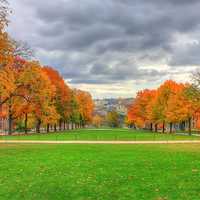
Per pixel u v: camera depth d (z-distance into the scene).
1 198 20.27
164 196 20.27
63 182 24.20
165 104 110.56
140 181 24.34
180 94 99.81
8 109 82.00
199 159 36.16
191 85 96.31
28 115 97.00
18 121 117.25
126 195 20.67
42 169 29.52
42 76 80.62
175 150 46.78
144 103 127.19
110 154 40.94
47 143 59.72
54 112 92.19
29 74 73.06
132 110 130.00
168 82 112.12
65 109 109.12
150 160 35.28
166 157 37.91
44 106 82.94
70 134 96.19
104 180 24.80
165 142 64.44
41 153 41.91
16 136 80.56
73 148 49.00
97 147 51.16
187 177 25.66
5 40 40.19
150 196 20.34
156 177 25.72
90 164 32.41
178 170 28.89
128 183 23.75
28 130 125.50
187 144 59.06
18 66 72.81
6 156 38.75
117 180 24.75
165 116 109.38
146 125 173.88
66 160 35.31
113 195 20.73
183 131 129.38
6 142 61.31
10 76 53.84
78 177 25.95
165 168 29.95
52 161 34.53
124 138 78.12
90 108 164.62
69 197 20.53
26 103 79.94
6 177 26.03
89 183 23.88
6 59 41.94
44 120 89.56
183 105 98.50
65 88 108.94
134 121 134.38
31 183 23.91
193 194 20.62
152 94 126.62
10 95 74.25
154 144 58.72
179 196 20.22
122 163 33.09
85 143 60.62
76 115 136.62
